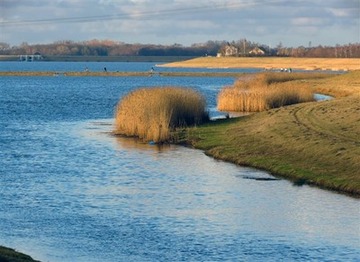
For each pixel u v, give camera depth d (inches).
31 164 2268.7
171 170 2144.4
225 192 1820.9
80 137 2933.1
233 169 2145.7
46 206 1669.5
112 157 2402.8
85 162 2309.3
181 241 1384.1
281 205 1672.0
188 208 1651.1
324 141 2220.7
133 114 2970.0
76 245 1355.8
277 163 2127.2
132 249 1331.2
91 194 1807.3
